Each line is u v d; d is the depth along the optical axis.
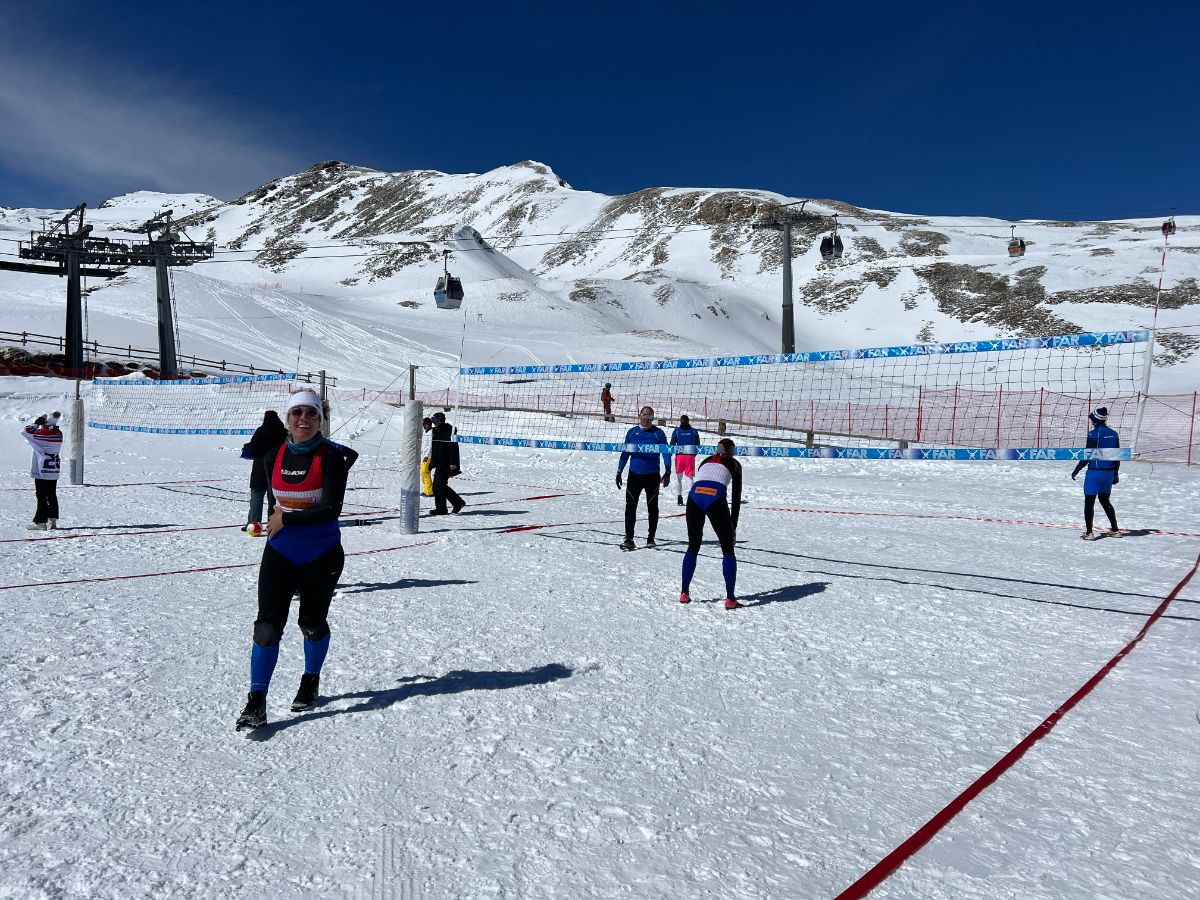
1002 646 4.86
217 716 3.61
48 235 31.89
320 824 2.67
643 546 8.34
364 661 4.41
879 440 24.14
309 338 52.41
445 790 2.93
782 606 5.79
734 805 2.84
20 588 6.00
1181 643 4.95
